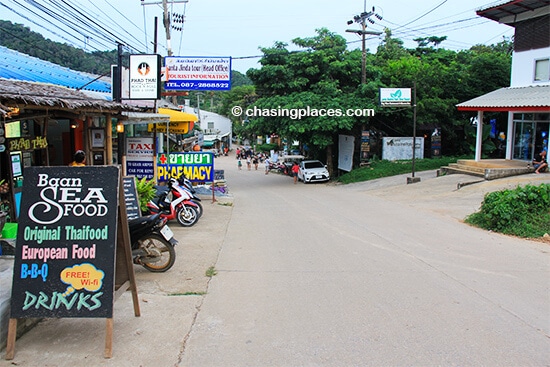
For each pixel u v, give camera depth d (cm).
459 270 749
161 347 468
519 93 2167
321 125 2644
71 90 1171
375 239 998
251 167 4975
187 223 1152
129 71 1440
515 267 769
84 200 464
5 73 1094
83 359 441
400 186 2194
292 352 456
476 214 1205
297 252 875
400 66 3003
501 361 437
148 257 728
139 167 1525
